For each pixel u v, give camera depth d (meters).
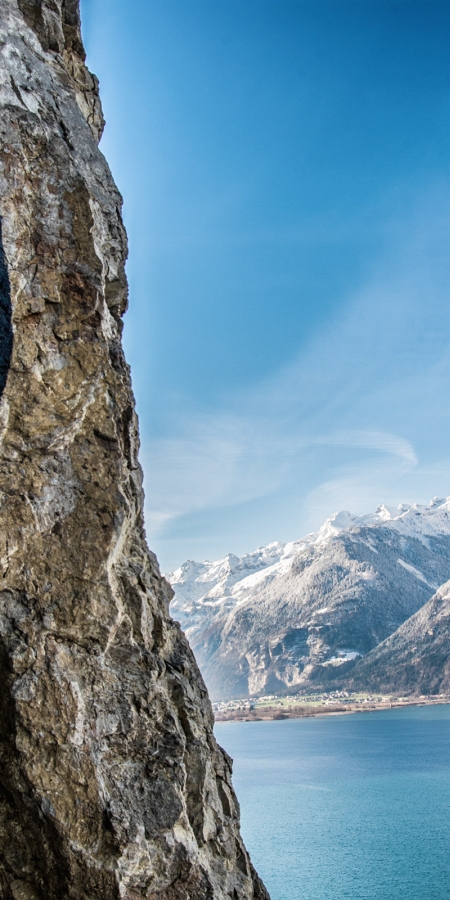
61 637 8.35
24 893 7.75
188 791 9.53
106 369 9.27
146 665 8.93
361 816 100.94
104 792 7.90
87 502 8.81
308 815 103.44
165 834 8.12
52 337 8.97
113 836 7.73
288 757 187.62
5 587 8.23
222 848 9.83
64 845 7.57
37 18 10.62
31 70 10.12
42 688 8.00
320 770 157.75
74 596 8.46
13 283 8.80
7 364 8.67
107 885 7.60
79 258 9.34
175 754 8.56
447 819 95.44
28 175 9.26
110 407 9.24
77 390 8.98
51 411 8.77
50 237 9.20
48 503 8.60
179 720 9.75
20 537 8.36
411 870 70.81
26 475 8.55
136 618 9.30
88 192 9.62
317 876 70.94
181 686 9.94
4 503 8.38
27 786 7.73
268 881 70.25
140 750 8.39
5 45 9.93
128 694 8.55
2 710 8.00
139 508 10.76
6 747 7.88
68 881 7.57
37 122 9.56
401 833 88.31
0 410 8.45
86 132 10.78
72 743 7.93
